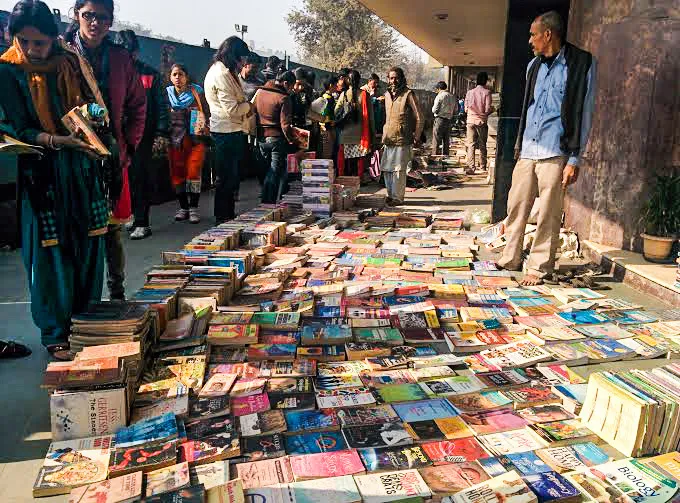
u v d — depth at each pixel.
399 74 8.00
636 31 5.06
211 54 10.74
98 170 3.28
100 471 2.21
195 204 7.05
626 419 2.42
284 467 2.24
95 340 2.89
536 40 4.49
